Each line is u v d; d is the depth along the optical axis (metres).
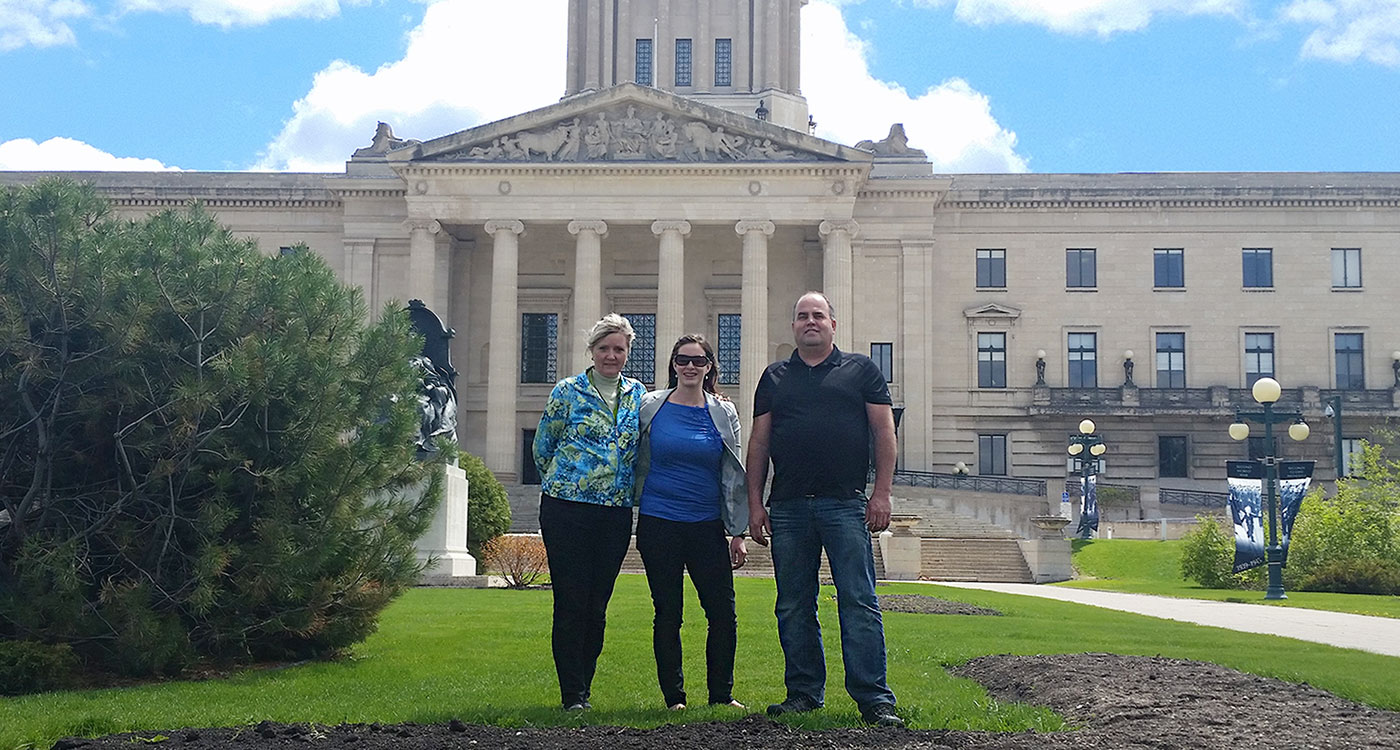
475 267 92.44
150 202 92.12
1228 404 90.44
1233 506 42.78
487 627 24.33
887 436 13.31
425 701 14.75
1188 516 83.25
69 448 18.55
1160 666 16.16
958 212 93.62
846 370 13.45
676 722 12.66
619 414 14.03
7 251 17.75
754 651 19.84
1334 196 91.88
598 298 85.69
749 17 111.50
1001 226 93.44
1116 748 11.29
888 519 13.05
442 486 21.28
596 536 14.02
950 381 92.38
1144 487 86.44
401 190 89.62
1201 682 14.77
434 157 86.56
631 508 14.26
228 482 18.30
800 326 13.48
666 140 86.19
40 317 18.08
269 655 19.94
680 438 13.90
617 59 111.25
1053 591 45.56
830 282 85.00
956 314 92.88
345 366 19.77
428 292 85.31
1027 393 91.94
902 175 91.69
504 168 85.19
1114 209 93.25
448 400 39.19
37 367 17.84
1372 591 46.00
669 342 84.81
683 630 23.67
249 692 15.94
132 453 18.69
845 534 13.09
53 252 17.91
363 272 89.88
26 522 18.38
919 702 14.02
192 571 18.33
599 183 86.00
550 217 85.94
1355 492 51.28
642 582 41.06
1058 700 13.89
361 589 19.80
